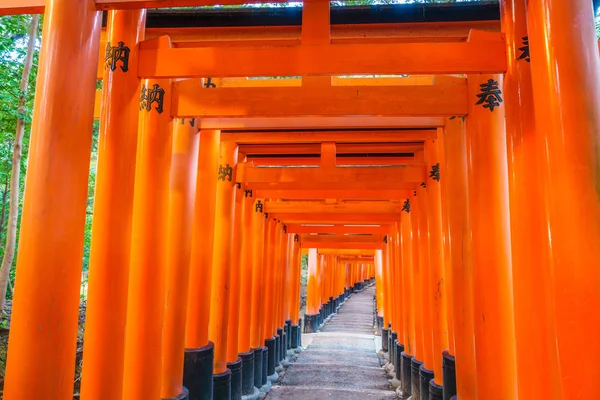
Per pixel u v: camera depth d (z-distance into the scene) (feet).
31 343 12.01
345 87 18.52
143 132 19.30
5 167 49.24
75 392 31.42
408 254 41.27
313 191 39.75
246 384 37.65
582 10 11.42
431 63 15.56
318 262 94.38
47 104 12.84
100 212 16.10
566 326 10.39
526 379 14.12
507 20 15.47
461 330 22.22
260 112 18.78
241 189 34.71
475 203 17.71
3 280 38.83
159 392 18.95
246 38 21.62
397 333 51.03
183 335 22.66
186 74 16.40
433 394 28.17
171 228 22.56
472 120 17.98
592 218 10.50
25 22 44.19
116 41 16.65
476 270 17.54
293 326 66.85
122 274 16.11
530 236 14.34
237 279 34.68
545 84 11.42
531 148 14.55
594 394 9.96
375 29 20.89
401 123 24.88
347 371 51.96
